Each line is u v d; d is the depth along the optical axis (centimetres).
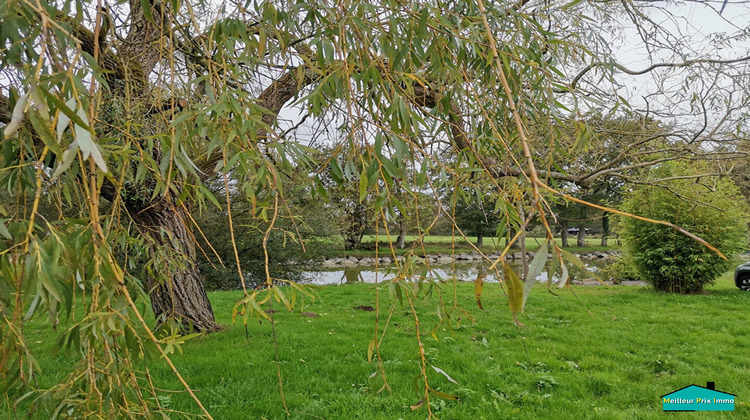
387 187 105
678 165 750
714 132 284
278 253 1168
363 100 130
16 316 76
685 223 861
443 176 119
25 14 80
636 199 833
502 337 544
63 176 117
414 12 121
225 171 90
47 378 353
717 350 479
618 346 501
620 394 363
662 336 541
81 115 61
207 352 447
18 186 98
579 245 2428
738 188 811
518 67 155
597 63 179
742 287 947
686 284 894
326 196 113
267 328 558
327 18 118
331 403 340
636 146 317
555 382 382
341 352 471
